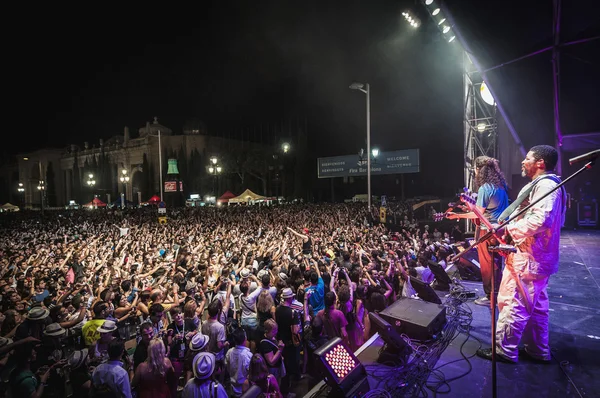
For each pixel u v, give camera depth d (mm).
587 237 9938
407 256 8938
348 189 66500
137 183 77375
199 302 6754
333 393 2877
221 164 63156
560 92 6930
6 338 4602
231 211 34562
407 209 31156
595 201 12203
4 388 4312
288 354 5277
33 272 9320
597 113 6781
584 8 5938
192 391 3588
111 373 3703
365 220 21281
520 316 3055
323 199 69438
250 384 3912
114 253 13070
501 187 4043
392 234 17078
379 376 3184
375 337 4102
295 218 26625
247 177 67938
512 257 3113
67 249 12766
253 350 5844
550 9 6176
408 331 3797
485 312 4496
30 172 93562
